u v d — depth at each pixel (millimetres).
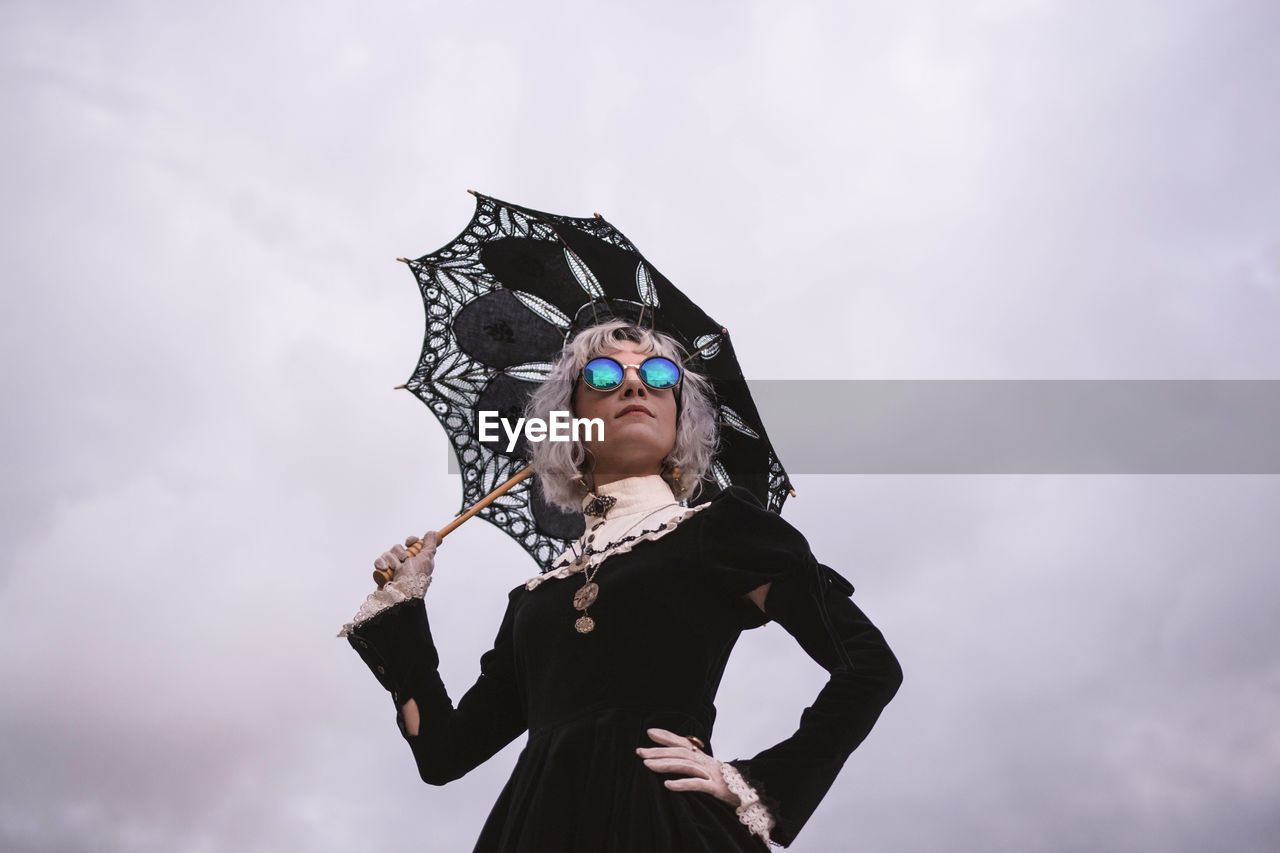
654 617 3246
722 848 2922
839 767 3035
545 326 4586
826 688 3119
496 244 4703
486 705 3654
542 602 3469
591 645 3254
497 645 3820
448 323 4648
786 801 2930
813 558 3312
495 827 3195
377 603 3611
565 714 3205
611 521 3641
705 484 4250
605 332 3959
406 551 3770
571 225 4613
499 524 4383
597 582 3373
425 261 4727
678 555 3352
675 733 3125
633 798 2975
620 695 3168
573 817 3000
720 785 2947
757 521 3350
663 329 4391
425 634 3631
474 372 4586
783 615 3213
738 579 3232
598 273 4527
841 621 3234
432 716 3537
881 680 3100
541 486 4320
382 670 3557
